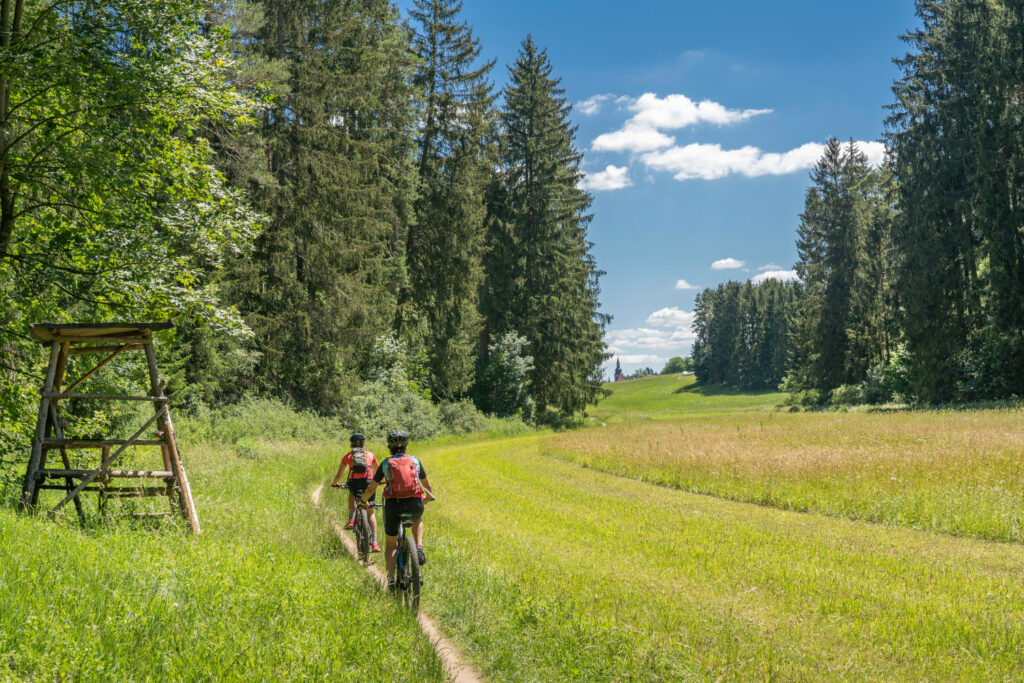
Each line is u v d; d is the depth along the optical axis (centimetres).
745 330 15512
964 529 1179
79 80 1022
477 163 4553
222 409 2689
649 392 15525
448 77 4619
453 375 4475
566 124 5750
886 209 7031
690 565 896
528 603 653
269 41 3147
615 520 1269
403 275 4256
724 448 2216
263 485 1355
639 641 565
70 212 1173
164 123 1184
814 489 1522
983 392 4347
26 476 826
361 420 3438
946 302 4572
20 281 1089
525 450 3145
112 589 484
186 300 1151
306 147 3102
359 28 3584
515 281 5362
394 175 4112
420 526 709
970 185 4594
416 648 517
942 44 4953
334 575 706
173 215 1197
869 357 7031
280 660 431
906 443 2062
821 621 654
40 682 339
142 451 1548
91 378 1152
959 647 582
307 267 3228
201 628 455
